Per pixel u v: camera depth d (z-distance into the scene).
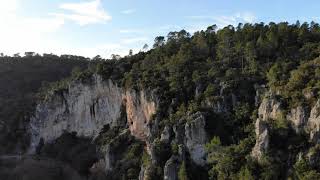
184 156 157.12
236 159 141.75
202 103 171.00
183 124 163.38
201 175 152.38
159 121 181.38
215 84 177.00
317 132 130.12
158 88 192.50
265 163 132.88
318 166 125.12
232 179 137.50
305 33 199.00
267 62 184.50
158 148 163.75
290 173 128.12
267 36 199.12
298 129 136.50
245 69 182.50
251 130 152.25
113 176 190.25
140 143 198.00
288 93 146.12
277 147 136.00
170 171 153.12
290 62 169.62
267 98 149.88
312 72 149.50
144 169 165.00
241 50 198.75
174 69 199.62
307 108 136.25
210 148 153.75
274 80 159.25
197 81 182.88
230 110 166.50
